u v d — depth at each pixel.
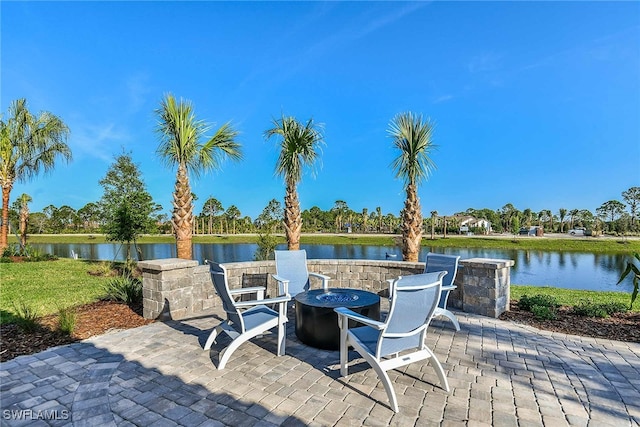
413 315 2.71
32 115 13.51
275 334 4.34
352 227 67.94
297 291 5.48
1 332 4.32
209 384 2.94
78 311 5.39
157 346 3.86
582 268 20.34
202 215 54.84
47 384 2.92
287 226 8.38
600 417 2.41
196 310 5.39
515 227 56.94
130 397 2.71
